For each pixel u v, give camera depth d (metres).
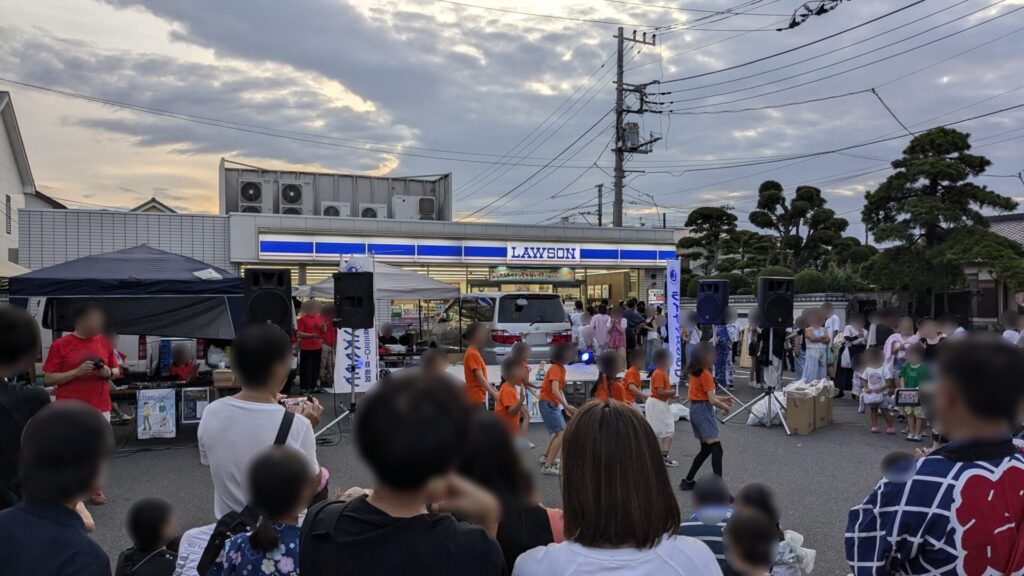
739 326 18.14
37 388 3.19
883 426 9.92
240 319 9.56
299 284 18.61
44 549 1.86
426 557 1.62
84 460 1.93
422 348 15.54
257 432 2.80
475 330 7.48
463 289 20.59
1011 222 31.08
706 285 12.47
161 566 3.11
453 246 19.95
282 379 2.97
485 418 2.20
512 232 20.58
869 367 9.39
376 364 10.62
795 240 28.67
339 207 21.52
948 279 18.61
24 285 8.08
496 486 2.16
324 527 1.70
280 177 21.77
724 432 9.53
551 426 7.25
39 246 16.44
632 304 15.73
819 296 19.89
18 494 3.01
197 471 7.45
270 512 2.12
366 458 1.56
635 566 1.63
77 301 9.10
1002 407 1.79
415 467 1.52
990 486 1.79
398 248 19.36
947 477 1.82
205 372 10.38
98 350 6.07
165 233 17.45
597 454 1.69
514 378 6.60
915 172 18.41
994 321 23.23
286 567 2.12
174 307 9.40
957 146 18.75
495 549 1.70
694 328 14.16
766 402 9.93
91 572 1.90
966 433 1.88
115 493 6.64
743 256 31.02
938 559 1.82
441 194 23.38
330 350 13.25
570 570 1.64
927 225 18.61
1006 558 1.76
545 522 2.33
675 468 7.61
